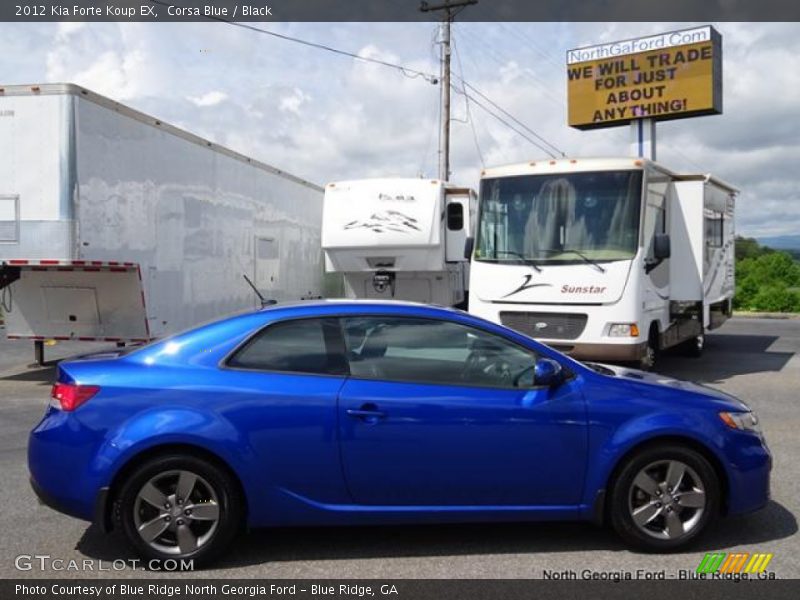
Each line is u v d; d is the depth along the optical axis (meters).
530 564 4.36
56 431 4.28
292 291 16.17
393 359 4.50
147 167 10.86
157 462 4.22
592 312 9.84
